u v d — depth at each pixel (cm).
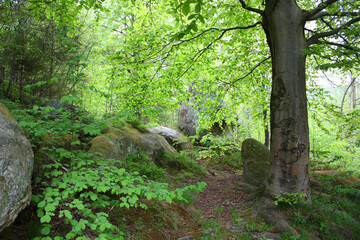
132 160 668
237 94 862
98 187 264
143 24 760
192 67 732
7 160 189
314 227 419
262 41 813
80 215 329
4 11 573
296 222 429
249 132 1503
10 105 559
